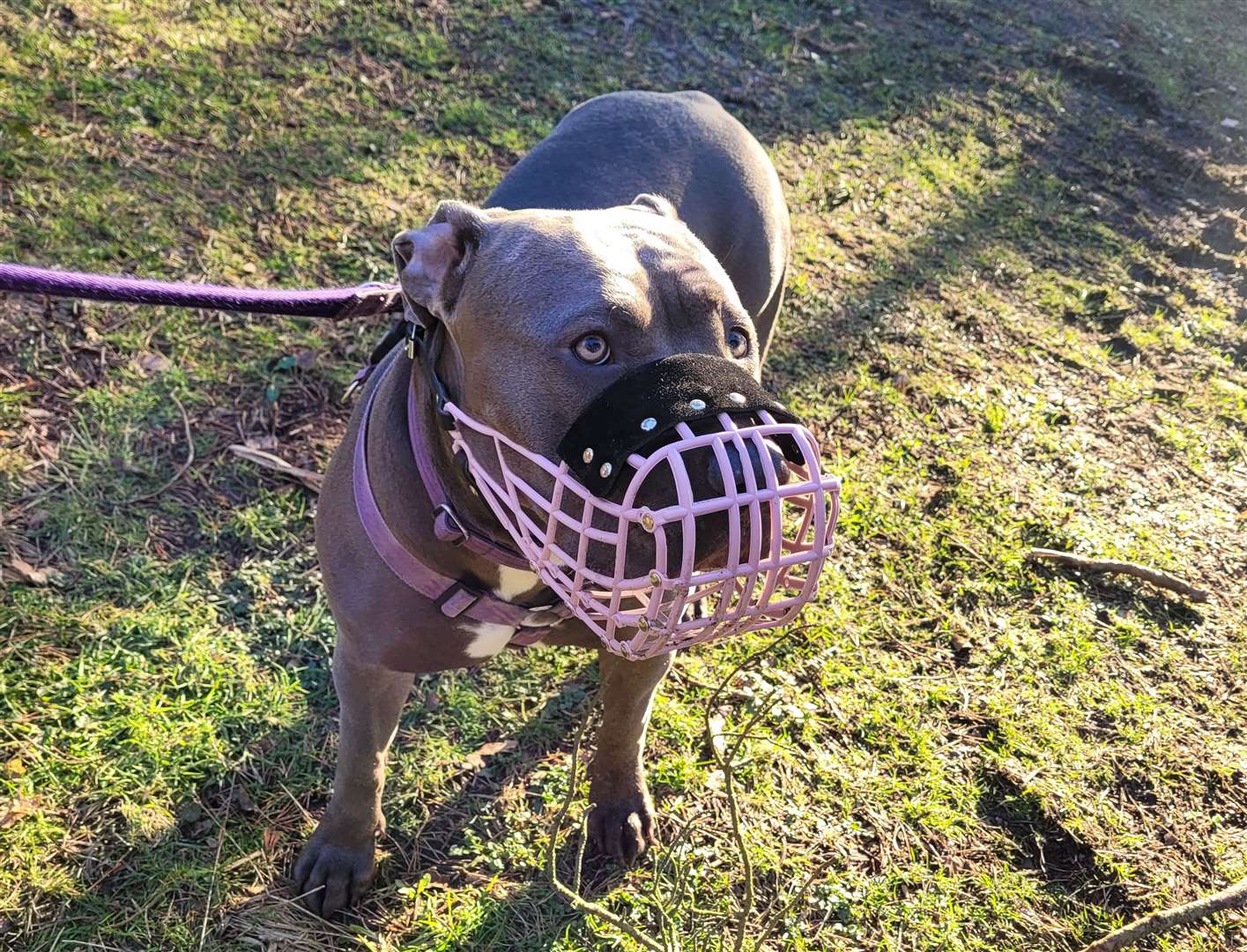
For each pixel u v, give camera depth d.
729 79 2.56
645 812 1.09
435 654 0.92
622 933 1.00
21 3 2.03
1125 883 1.13
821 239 2.14
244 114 1.96
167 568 1.24
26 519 1.25
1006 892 1.12
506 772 1.14
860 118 2.60
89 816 1.01
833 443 1.66
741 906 1.05
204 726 1.09
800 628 1.33
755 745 1.20
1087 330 2.12
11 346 1.42
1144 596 1.52
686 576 0.65
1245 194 2.80
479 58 2.32
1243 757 1.30
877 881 1.10
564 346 0.73
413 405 0.86
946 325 2.01
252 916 0.97
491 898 1.02
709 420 0.67
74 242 1.59
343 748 0.97
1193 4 3.98
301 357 1.54
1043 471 1.71
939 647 1.38
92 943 0.93
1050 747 1.27
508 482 0.75
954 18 3.24
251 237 1.71
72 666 1.12
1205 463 1.81
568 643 0.97
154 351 1.49
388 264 1.73
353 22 2.29
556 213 0.83
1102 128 2.95
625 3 2.69
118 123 1.84
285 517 1.33
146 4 2.16
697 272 0.78
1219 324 2.24
